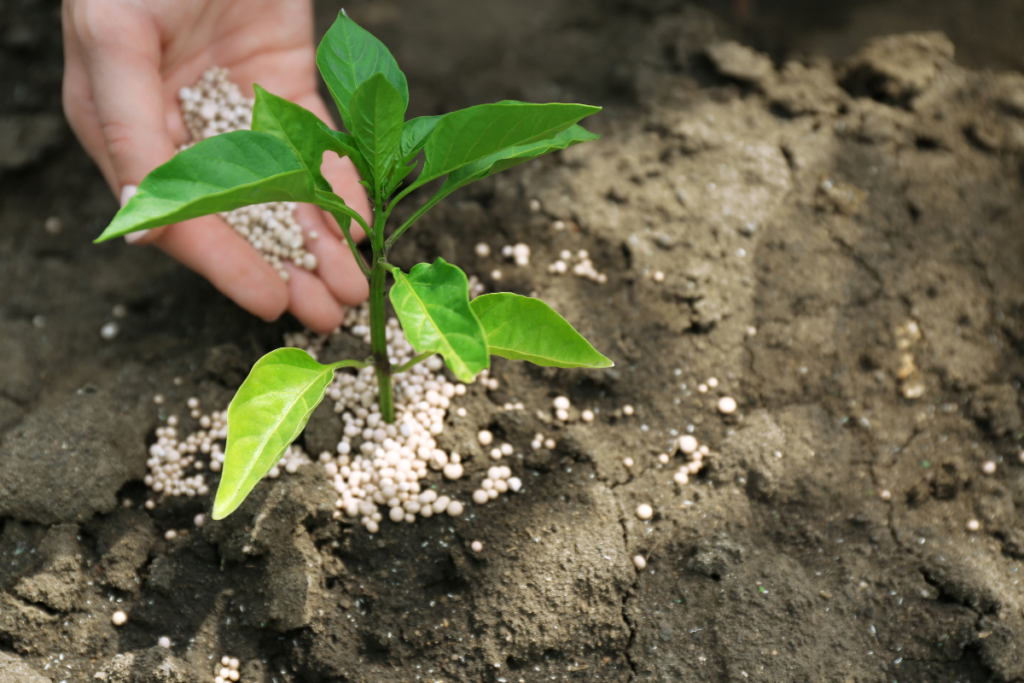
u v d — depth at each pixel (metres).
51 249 0.59
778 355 0.55
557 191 0.59
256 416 0.45
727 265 0.57
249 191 0.42
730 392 0.54
